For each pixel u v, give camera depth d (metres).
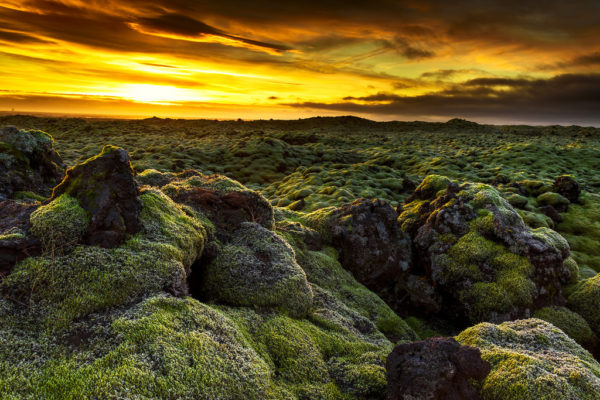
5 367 7.46
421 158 105.12
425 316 21.30
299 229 22.08
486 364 10.09
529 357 11.11
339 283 19.11
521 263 20.00
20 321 8.54
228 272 14.00
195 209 16.83
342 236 22.39
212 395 8.18
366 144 159.88
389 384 10.17
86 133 170.38
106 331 8.80
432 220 23.30
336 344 12.83
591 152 113.94
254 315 12.67
